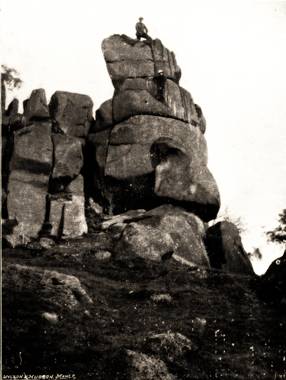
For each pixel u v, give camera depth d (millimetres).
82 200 30422
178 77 37969
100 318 16641
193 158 33438
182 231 28188
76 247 26172
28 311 15328
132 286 21172
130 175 32281
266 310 19609
